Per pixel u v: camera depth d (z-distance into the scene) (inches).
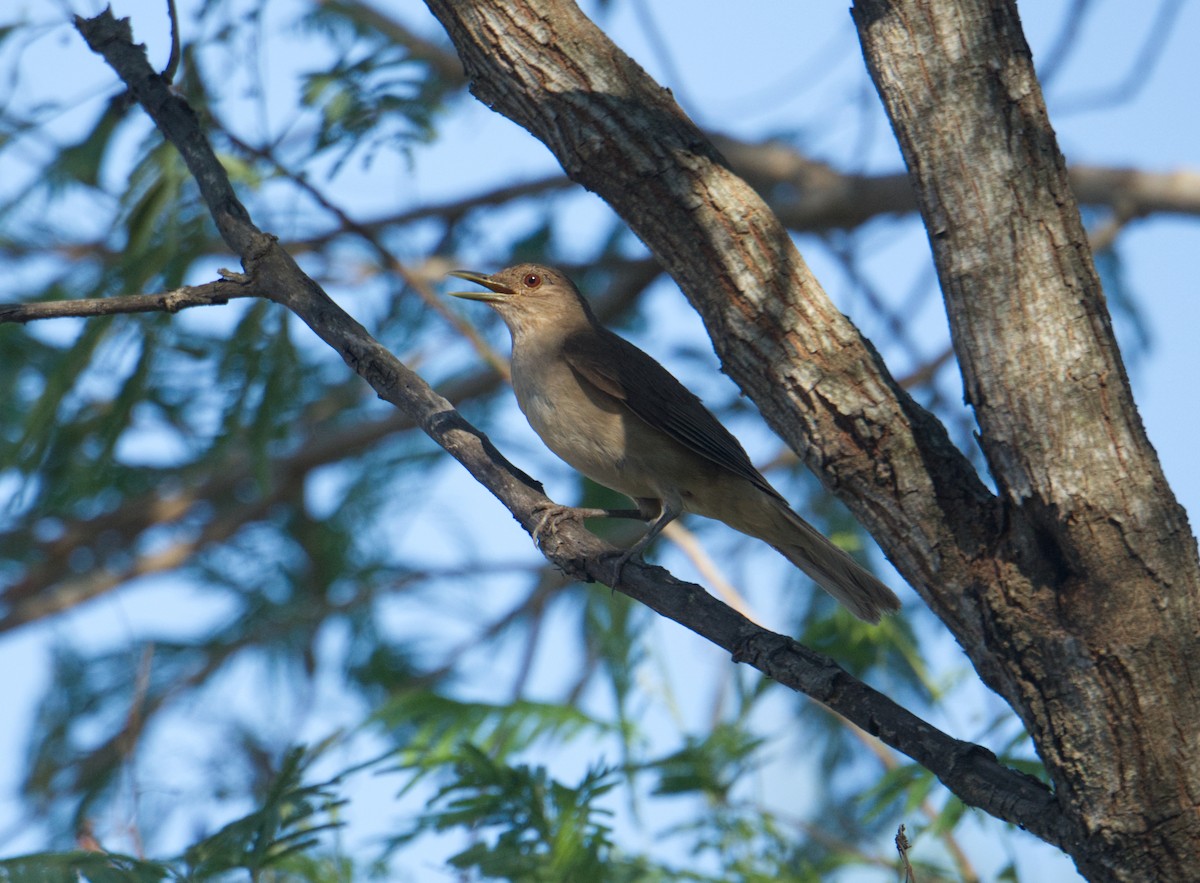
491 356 555.8
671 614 295.0
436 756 403.5
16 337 604.7
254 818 365.1
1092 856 240.5
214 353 581.3
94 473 516.1
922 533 259.4
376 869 384.8
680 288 279.9
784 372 267.1
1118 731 239.1
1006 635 249.4
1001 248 250.7
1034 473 247.1
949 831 389.7
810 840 505.7
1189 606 242.4
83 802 565.0
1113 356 249.6
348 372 695.1
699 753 438.0
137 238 482.6
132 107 486.9
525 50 287.1
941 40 257.3
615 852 409.1
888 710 258.4
